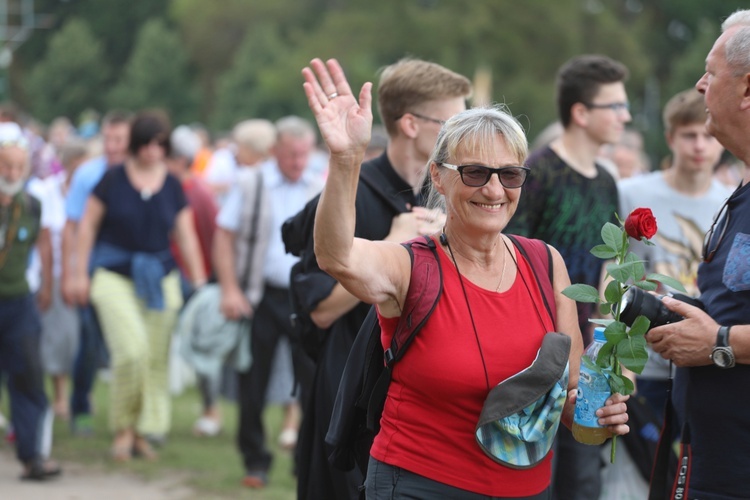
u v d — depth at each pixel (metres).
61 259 21.52
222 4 190.62
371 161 11.23
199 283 20.11
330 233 8.01
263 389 18.30
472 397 8.16
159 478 18.42
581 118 13.08
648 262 14.08
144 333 19.20
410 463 8.26
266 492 17.70
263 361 18.34
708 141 13.87
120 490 17.56
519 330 8.27
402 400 8.38
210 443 21.55
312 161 30.08
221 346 19.16
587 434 8.47
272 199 18.86
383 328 8.53
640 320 8.42
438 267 8.31
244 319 19.20
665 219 14.10
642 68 152.38
